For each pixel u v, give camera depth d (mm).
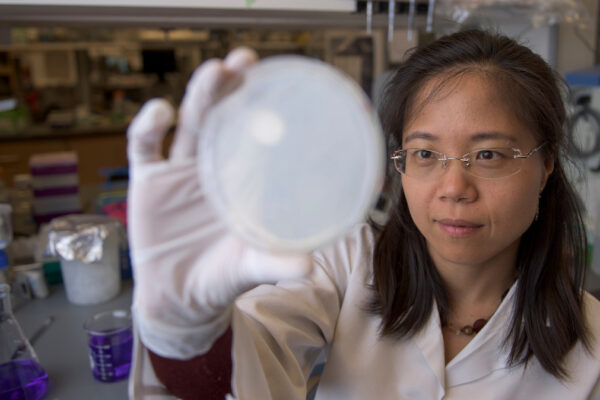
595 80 1451
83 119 4168
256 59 452
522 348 818
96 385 1001
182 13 1314
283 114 451
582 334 829
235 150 455
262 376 650
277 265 472
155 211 510
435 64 778
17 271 1373
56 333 1202
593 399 830
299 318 828
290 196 455
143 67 4625
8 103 1892
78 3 1102
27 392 929
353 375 864
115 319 1123
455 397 827
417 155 747
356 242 982
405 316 865
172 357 563
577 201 878
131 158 504
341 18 1495
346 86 445
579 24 1695
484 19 1543
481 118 692
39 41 4102
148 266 521
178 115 490
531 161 714
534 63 766
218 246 523
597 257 1490
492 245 713
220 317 565
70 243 1291
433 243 753
